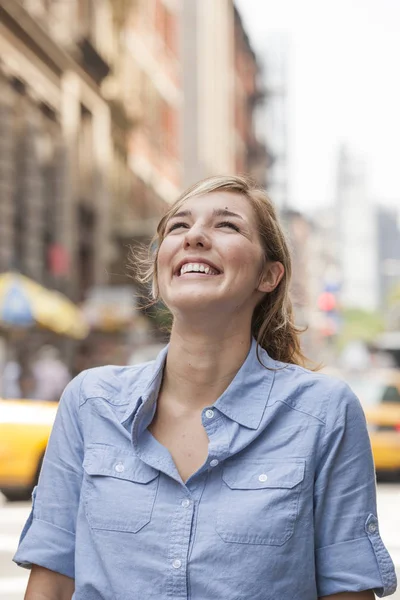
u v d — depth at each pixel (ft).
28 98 82.33
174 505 6.66
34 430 28.50
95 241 100.63
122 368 7.57
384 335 117.29
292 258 8.15
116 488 6.80
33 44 81.51
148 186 132.46
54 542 7.21
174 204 7.62
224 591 6.41
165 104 146.92
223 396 6.95
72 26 90.74
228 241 7.18
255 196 7.55
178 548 6.52
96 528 6.76
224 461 6.75
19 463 28.25
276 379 7.14
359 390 41.01
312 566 6.70
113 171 113.91
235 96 225.15
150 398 7.06
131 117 117.60
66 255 88.28
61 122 90.53
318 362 8.51
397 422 37.45
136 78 124.47
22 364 67.36
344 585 6.78
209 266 7.17
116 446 7.01
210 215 7.34
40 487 7.40
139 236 105.40
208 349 7.17
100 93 103.19
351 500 6.88
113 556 6.65
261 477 6.68
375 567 6.82
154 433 7.14
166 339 9.13
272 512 6.55
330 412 6.95
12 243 76.13
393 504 28.37
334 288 122.11
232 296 7.11
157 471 6.81
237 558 6.46
